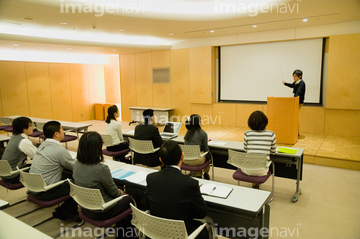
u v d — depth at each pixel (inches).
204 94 334.0
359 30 241.3
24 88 352.5
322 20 236.4
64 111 399.5
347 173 179.5
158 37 315.6
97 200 85.7
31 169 110.0
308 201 141.5
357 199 142.6
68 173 133.8
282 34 278.4
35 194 108.1
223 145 154.0
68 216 124.3
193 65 337.1
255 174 126.6
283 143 223.8
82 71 418.9
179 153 74.8
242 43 303.1
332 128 265.1
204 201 77.2
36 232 66.6
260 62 302.0
